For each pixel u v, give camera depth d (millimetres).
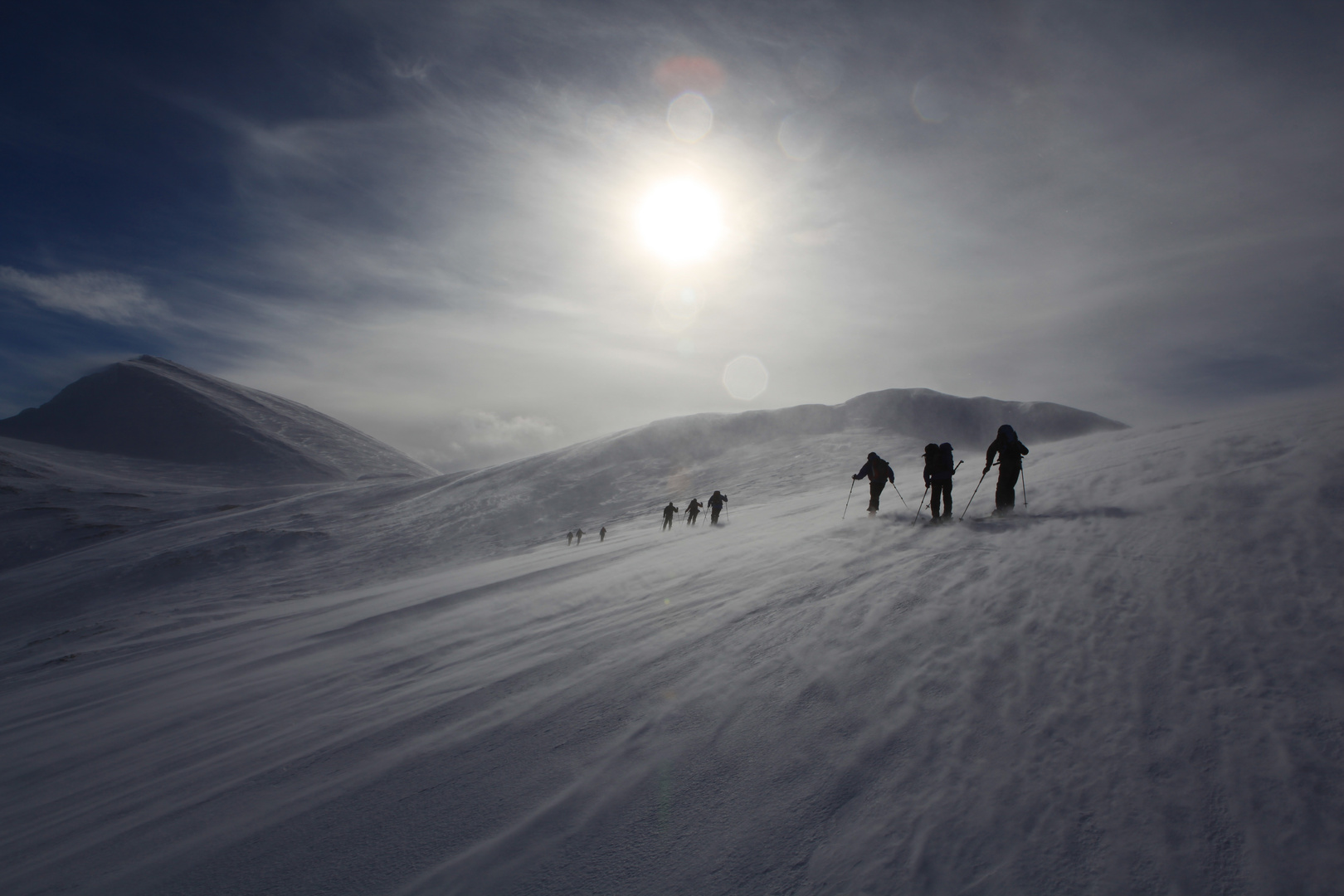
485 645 7586
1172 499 6738
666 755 3719
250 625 18641
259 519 71875
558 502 59625
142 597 46562
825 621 5371
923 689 3875
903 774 3113
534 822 3277
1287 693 3141
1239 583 4438
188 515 96500
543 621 8328
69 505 103625
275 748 5230
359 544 54812
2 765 6816
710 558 10477
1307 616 3820
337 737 5148
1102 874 2330
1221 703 3170
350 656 8711
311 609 19703
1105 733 3119
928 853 2574
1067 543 6164
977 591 5363
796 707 3982
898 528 9227
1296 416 9500
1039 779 2885
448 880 2918
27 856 4125
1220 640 3760
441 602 11805
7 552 85500
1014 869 2412
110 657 17688
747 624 5801
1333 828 2328
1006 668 3945
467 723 4820
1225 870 2258
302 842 3459
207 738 6137
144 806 4586
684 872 2752
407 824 3465
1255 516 5609
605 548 20266
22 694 13484
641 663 5332
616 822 3160
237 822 3877
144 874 3441
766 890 2566
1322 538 4828
